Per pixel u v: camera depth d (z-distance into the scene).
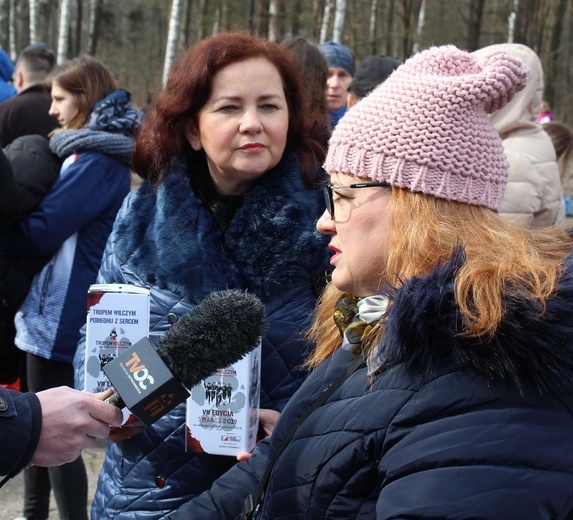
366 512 1.19
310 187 2.03
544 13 21.31
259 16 15.46
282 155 2.04
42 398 1.55
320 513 1.23
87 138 3.03
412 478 1.10
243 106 1.95
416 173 1.28
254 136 1.94
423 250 1.26
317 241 1.97
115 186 3.10
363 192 1.33
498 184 1.33
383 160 1.30
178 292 1.94
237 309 1.46
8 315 3.14
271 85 1.97
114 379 1.42
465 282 1.14
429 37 19.16
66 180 3.02
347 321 1.43
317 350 1.66
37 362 3.08
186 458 1.91
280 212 1.95
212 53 1.95
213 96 1.96
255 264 1.95
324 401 1.33
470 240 1.25
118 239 2.06
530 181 3.15
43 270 3.06
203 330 1.44
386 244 1.32
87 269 3.08
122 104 3.15
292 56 2.08
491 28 19.81
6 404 1.50
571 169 9.65
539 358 1.08
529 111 3.28
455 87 1.28
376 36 20.69
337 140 1.37
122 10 21.80
